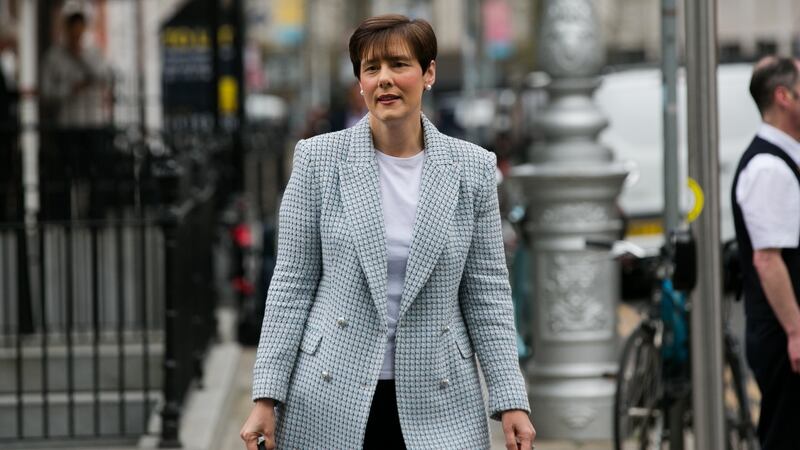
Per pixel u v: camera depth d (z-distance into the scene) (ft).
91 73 54.08
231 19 68.28
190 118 55.11
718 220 22.48
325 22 258.57
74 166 41.04
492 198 17.94
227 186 57.93
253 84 146.20
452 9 271.69
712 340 22.56
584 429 36.35
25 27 65.46
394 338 17.49
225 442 36.27
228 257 57.98
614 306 37.01
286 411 17.67
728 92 69.41
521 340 38.58
